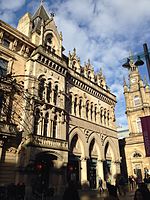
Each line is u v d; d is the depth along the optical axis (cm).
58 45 3209
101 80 4425
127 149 4856
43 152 2247
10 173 2017
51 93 2731
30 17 3148
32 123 2291
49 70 2800
